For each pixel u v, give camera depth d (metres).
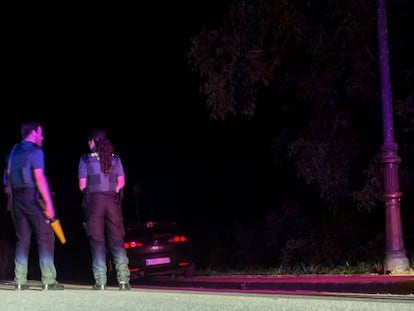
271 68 18.69
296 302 7.60
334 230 19.97
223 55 18.64
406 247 18.45
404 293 11.64
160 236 19.61
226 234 27.28
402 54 17.97
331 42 17.61
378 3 14.87
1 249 25.61
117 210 9.92
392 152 14.66
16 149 9.76
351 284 12.52
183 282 17.77
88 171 9.82
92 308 7.79
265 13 17.95
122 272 9.90
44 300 8.38
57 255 32.34
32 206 9.65
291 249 20.09
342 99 18.91
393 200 14.63
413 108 16.25
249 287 15.13
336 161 18.53
